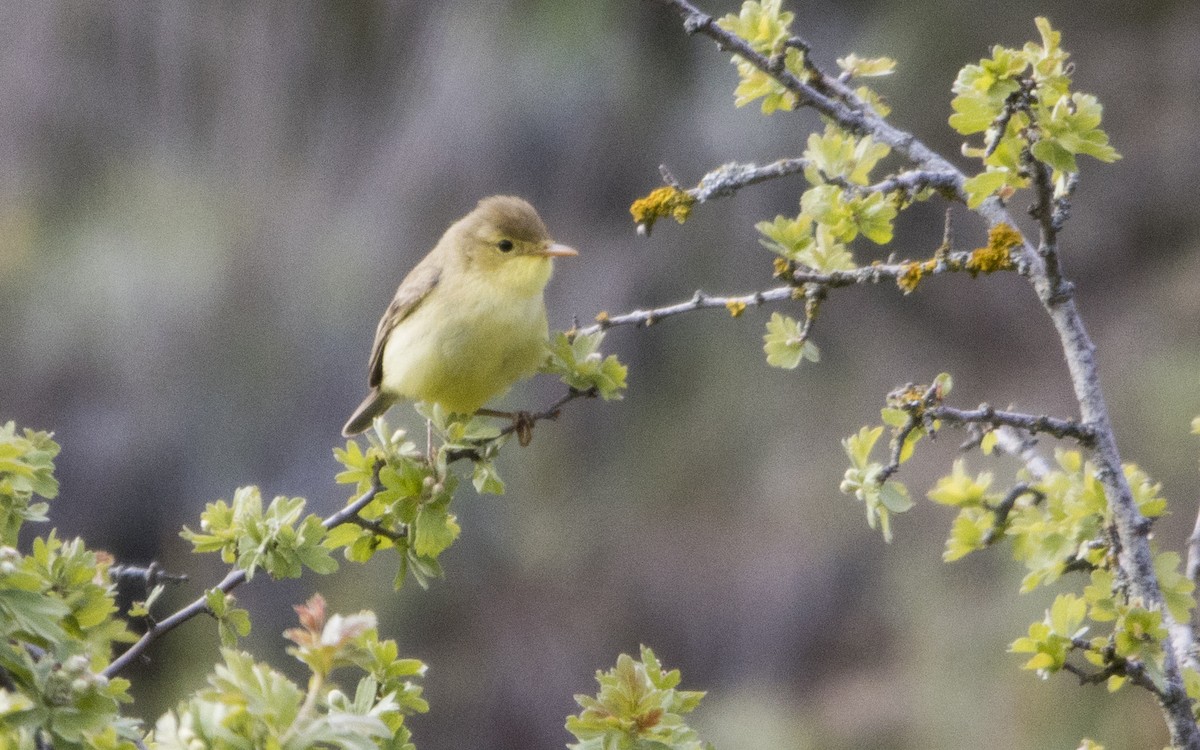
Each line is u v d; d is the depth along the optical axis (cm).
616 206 1627
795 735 1522
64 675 360
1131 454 1542
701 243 1633
